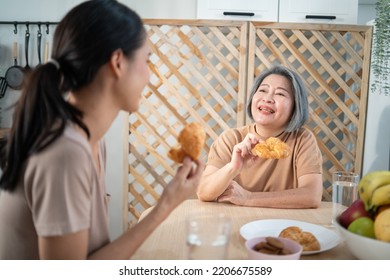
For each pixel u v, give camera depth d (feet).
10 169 2.29
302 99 5.09
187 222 2.26
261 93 5.15
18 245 2.42
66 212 2.09
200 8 7.46
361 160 7.88
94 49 2.24
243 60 7.56
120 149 8.54
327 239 3.07
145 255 2.75
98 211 2.47
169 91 7.86
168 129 7.97
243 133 5.36
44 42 8.30
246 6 7.43
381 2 7.06
